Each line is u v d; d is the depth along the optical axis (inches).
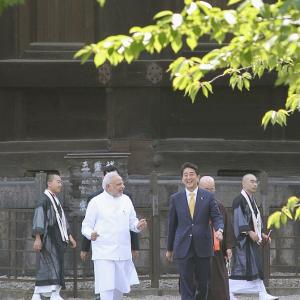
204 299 1699.1
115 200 1736.0
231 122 2551.7
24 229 2241.6
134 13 2501.2
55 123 2566.4
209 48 2488.9
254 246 1984.5
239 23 938.7
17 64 2524.6
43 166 2534.5
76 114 2561.5
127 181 2149.4
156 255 2137.1
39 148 2549.2
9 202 2394.2
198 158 2514.8
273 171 2534.5
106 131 2549.2
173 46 988.6
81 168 2132.1
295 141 2551.7
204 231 1694.1
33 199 2375.7
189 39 976.3
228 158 2519.7
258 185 2229.3
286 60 1154.7
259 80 2507.4
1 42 2541.8
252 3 914.7
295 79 1039.0
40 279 1980.8
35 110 2571.4
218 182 2340.1
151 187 2155.5
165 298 2079.2
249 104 2551.7
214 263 1769.2
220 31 952.9
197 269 1697.8
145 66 2498.8
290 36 904.9
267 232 2162.9
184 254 1690.5
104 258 1716.3
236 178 2425.0
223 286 1771.7
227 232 1790.1
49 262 1978.3
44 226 1973.4
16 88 2561.5
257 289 1994.3
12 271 2218.3
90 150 2536.9
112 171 1811.0
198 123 2544.3
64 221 2001.7
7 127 2568.9
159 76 2498.8
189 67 1061.1
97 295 1822.1
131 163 2511.1
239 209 1973.4
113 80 2504.9
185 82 1007.6
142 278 2156.7
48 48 2541.8
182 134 2536.9
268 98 2551.7
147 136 2519.7
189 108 2539.4
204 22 951.0
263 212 2162.9
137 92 2522.1
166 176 2480.3
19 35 2544.3
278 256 2256.4
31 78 2529.5
